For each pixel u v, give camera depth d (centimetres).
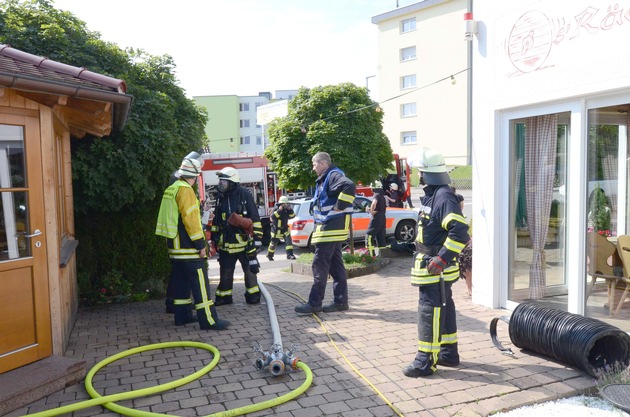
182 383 428
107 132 668
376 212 1102
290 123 1382
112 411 383
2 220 425
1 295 419
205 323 592
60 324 473
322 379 441
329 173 645
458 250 421
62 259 510
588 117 533
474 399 396
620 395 359
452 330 459
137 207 785
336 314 653
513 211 638
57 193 565
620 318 548
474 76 657
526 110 598
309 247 1498
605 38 488
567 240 570
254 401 400
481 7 641
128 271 800
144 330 606
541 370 450
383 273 962
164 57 867
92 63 755
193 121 897
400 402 394
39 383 405
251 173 1856
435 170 443
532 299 619
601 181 550
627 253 549
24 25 727
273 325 573
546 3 549
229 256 701
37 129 452
